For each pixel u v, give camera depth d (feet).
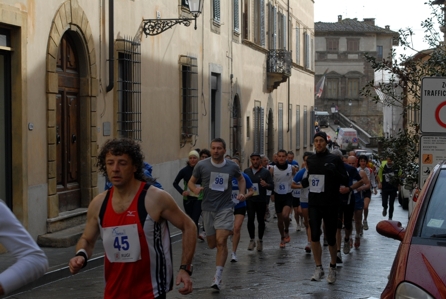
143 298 18.38
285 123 150.51
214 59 95.86
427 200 24.23
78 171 58.65
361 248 57.88
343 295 36.83
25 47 48.73
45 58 51.65
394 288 20.07
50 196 52.01
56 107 54.70
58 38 53.21
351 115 386.32
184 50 83.05
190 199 59.88
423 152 44.45
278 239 63.87
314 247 40.73
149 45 71.46
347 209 53.16
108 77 62.34
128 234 18.34
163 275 18.70
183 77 84.84
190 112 84.58
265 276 42.73
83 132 58.80
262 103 127.95
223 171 40.19
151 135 72.33
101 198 18.97
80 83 58.65
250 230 54.85
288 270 45.16
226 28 102.22
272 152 136.87
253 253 53.78
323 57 385.50
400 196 113.70
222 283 40.19
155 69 73.31
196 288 38.68
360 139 329.31
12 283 13.17
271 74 130.93
